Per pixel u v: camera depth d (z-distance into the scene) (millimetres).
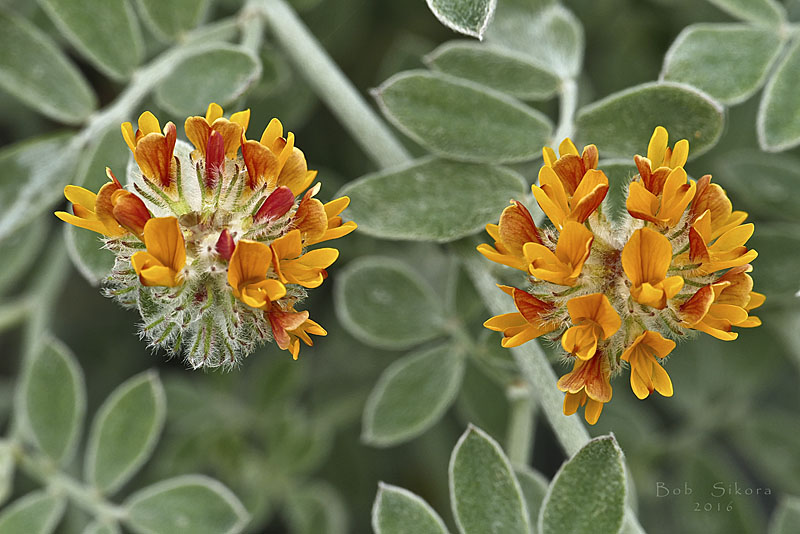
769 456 281
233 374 288
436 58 243
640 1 291
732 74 236
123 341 302
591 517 224
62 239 275
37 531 250
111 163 240
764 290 248
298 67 250
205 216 225
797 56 235
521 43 246
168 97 242
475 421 261
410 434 250
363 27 293
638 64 290
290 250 219
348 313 252
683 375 285
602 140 236
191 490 248
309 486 283
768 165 264
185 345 227
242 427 285
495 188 236
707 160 278
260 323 225
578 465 224
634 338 220
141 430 250
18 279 289
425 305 253
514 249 221
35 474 252
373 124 247
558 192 218
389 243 285
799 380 296
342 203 223
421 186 235
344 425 294
